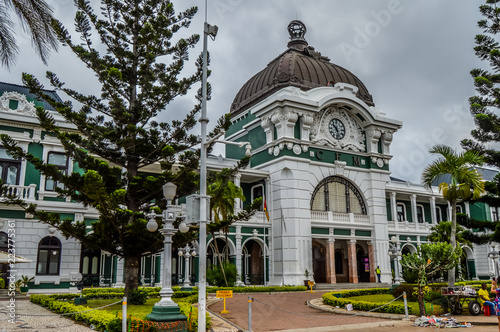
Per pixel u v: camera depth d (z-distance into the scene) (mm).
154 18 20391
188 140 19844
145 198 19125
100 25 19656
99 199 15188
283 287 29859
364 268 39750
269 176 36219
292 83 38750
